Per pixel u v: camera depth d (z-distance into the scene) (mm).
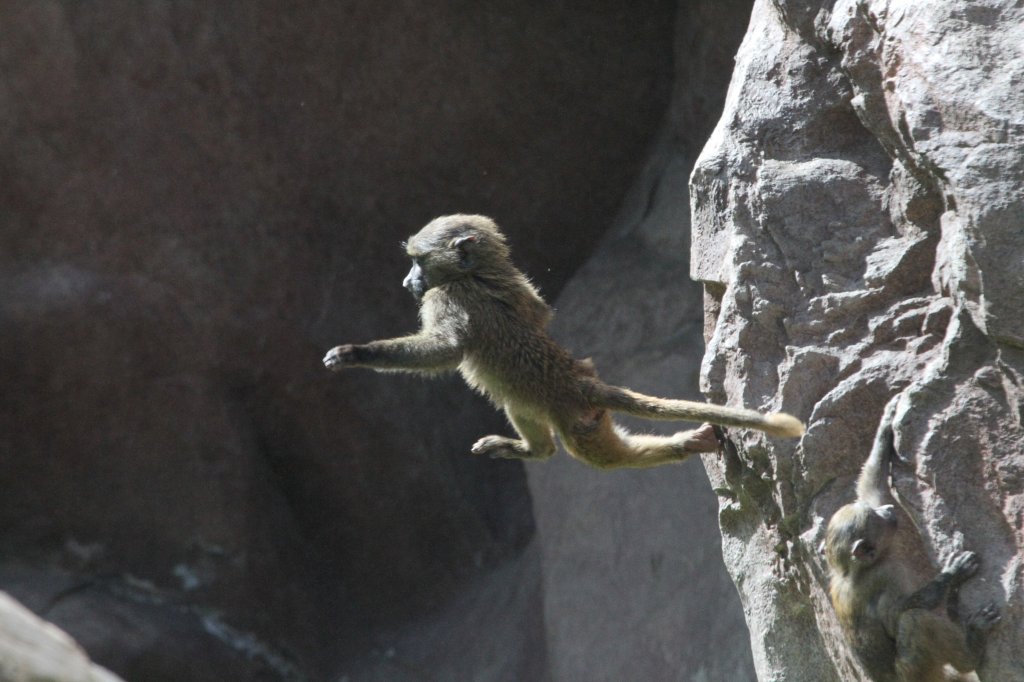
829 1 22703
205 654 51812
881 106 21219
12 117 47438
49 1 46688
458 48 50656
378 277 53094
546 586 50469
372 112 51031
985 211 18328
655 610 46469
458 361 24422
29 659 9867
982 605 19203
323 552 55406
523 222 53844
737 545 25688
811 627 24281
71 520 52031
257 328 51125
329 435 53125
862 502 20578
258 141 50156
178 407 51094
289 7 49000
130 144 48719
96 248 49438
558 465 52719
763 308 22469
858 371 21500
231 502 52000
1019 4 19344
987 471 19625
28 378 49906
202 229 50125
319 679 53812
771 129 23359
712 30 49281
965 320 19672
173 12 48062
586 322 52812
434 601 55406
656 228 53031
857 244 22109
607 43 51594
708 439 23859
